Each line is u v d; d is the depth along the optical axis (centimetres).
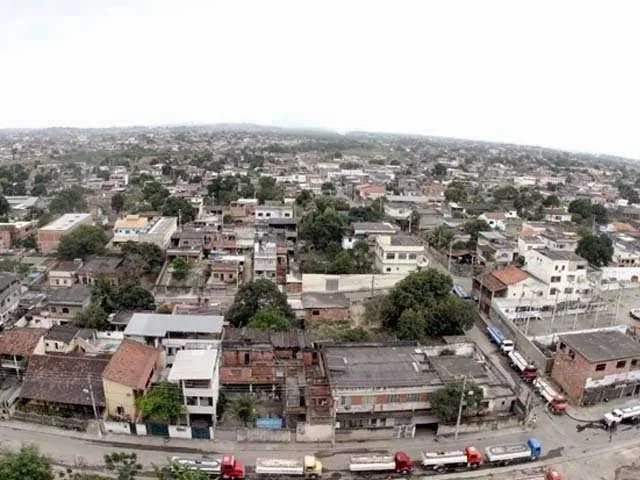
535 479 4875
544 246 10750
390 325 7844
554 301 8569
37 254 11350
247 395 6034
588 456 5266
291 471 4741
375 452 5212
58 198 15075
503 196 18988
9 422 5453
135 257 9631
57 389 5581
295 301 8594
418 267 9662
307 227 11869
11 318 7750
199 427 5228
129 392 5359
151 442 5209
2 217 13250
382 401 5488
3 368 6253
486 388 5791
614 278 10531
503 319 8031
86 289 8112
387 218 14550
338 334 7606
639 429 5759
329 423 5297
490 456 5031
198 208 14238
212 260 10381
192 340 6250
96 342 6844
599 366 6006
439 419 5478
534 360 7031
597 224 15338
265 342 6391
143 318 6569
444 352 6644
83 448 5081
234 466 4738
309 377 5975
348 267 9900
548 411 6044
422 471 4966
